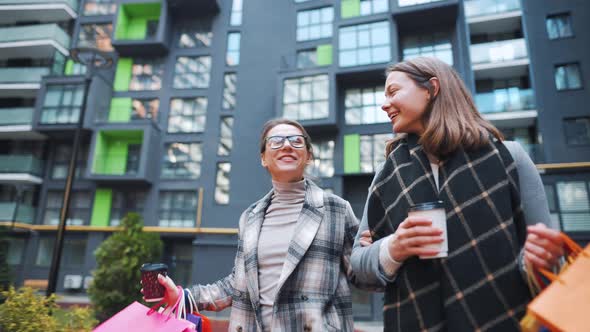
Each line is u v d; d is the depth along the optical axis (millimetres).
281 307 1608
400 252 1146
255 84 18250
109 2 21750
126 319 1482
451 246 1122
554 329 789
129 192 18219
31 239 18359
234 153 17469
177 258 17500
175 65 19578
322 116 16062
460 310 1062
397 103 1388
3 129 19109
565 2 15484
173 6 19812
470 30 17328
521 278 1058
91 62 8891
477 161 1197
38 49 21156
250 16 19453
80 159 19297
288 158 1923
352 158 16047
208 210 16984
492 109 15555
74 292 17109
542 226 947
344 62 16406
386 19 16453
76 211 18453
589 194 12688
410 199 1251
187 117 18734
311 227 1758
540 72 14977
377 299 14305
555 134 14062
